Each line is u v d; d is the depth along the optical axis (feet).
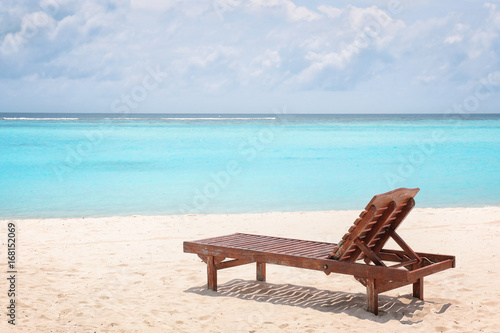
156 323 17.79
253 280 23.59
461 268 24.77
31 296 20.70
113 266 26.03
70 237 33.55
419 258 20.08
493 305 19.35
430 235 33.35
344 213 43.57
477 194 57.00
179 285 22.68
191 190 61.26
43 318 18.16
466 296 20.44
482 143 138.82
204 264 26.45
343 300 20.36
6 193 58.90
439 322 17.66
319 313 18.76
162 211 47.73
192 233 34.91
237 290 21.95
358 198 54.70
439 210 44.37
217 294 21.35
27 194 58.13
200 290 21.93
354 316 18.33
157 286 22.50
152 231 35.65
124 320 18.08
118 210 48.26
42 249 29.86
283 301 20.34
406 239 32.12
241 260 22.97
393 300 20.13
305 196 56.24
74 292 21.44
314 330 17.01
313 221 39.55
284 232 35.17
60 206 50.55
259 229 36.32
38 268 25.35
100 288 22.09
